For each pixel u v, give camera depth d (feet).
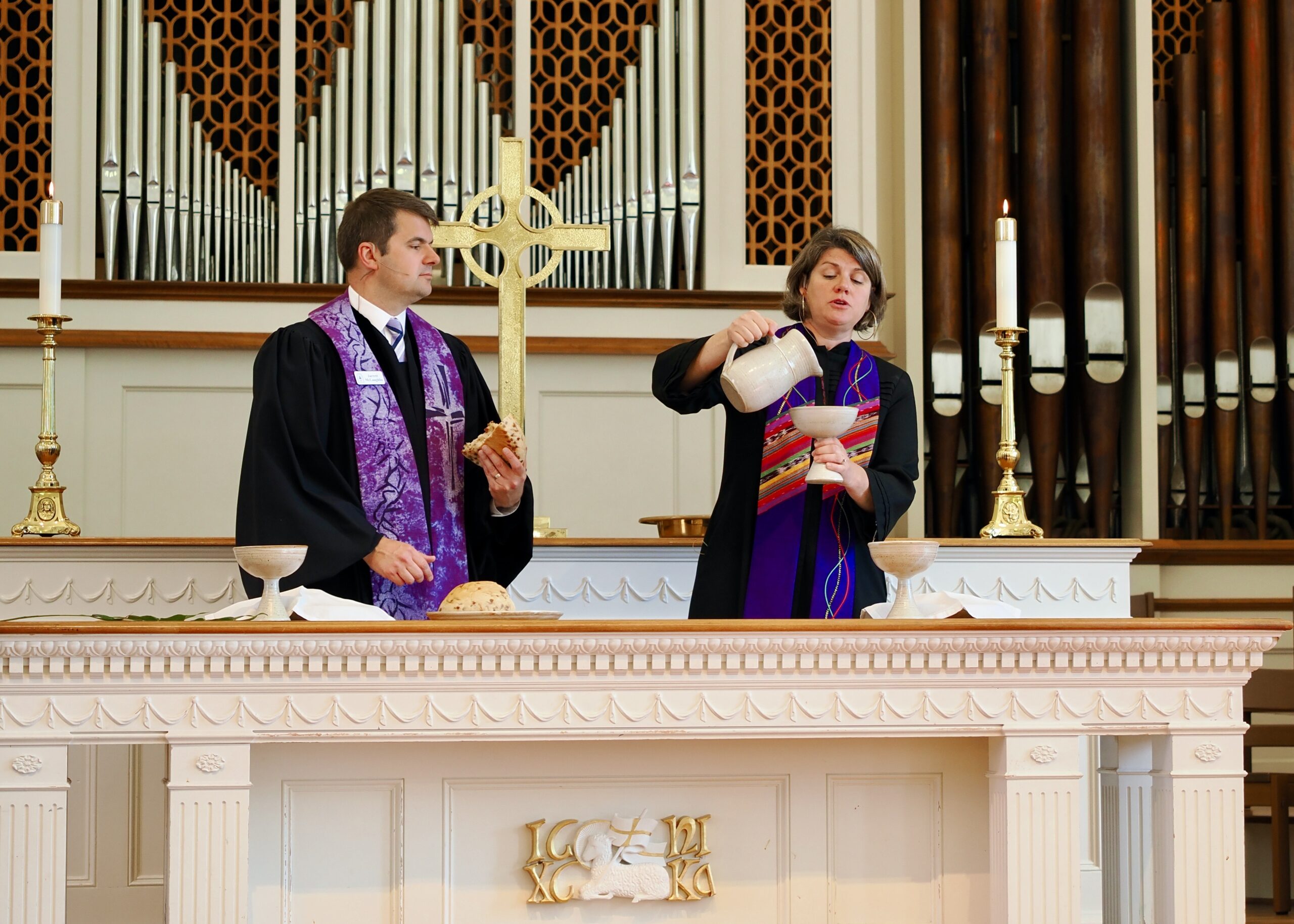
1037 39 22.03
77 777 13.29
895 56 22.35
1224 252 22.79
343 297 12.44
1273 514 23.03
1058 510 22.41
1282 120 22.84
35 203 20.79
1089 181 21.84
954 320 21.72
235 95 21.36
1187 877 8.72
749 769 9.11
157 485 20.25
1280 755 19.65
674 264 21.90
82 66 20.66
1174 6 23.65
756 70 21.98
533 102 21.85
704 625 8.34
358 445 11.89
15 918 8.14
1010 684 8.69
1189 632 8.67
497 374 20.95
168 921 8.21
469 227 14.43
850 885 9.15
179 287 20.36
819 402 11.35
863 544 11.28
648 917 8.99
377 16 21.13
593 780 8.98
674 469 21.09
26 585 13.52
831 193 21.83
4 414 20.03
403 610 11.69
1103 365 21.61
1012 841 8.67
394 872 8.82
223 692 8.27
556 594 14.33
